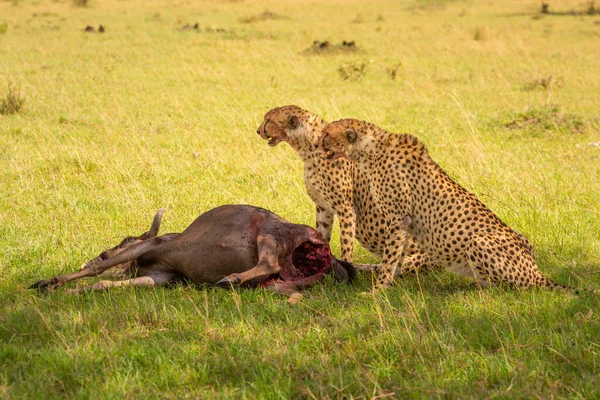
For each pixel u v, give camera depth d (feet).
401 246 31.48
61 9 211.41
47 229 40.01
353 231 33.91
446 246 30.25
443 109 78.84
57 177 51.08
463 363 23.27
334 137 32.27
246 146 60.70
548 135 65.82
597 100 84.07
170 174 51.96
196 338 25.76
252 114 75.61
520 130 67.10
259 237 29.99
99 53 123.13
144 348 24.53
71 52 124.36
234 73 103.76
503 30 155.94
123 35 146.92
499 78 99.86
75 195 46.78
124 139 63.46
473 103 82.64
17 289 31.04
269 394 21.39
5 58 116.47
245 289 29.86
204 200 45.55
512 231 30.73
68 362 23.09
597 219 40.37
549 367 22.85
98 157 55.83
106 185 49.24
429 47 131.85
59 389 22.12
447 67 110.32
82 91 89.76
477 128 68.59
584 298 28.45
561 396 21.08
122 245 32.81
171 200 45.50
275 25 167.63
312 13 199.72
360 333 25.98
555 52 125.90
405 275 32.91
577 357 23.31
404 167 31.24
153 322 27.09
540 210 41.42
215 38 139.64
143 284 30.14
